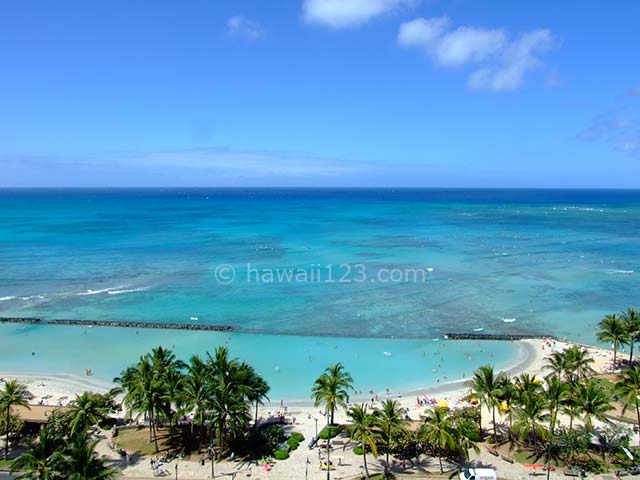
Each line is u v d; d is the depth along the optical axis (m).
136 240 190.75
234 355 82.62
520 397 52.81
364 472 49.34
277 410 63.94
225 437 54.81
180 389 53.84
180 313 103.25
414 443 52.84
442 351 84.44
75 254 160.75
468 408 58.94
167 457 51.97
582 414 55.03
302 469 50.06
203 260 152.12
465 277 133.12
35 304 108.62
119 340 89.06
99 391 69.25
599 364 77.00
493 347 86.31
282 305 108.69
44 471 36.69
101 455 52.19
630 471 49.06
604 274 137.12
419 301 112.00
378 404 65.44
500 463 51.00
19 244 179.50
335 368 57.56
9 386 53.56
